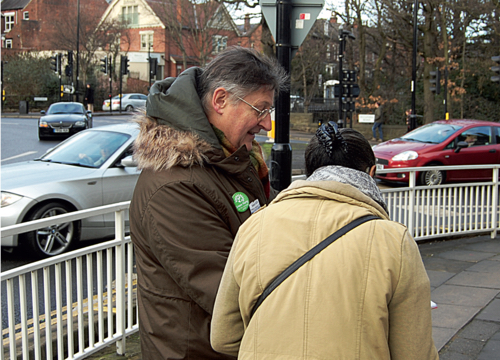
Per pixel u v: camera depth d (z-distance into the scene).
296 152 16.23
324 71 41.91
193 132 1.70
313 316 1.20
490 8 23.38
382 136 25.89
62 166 6.00
